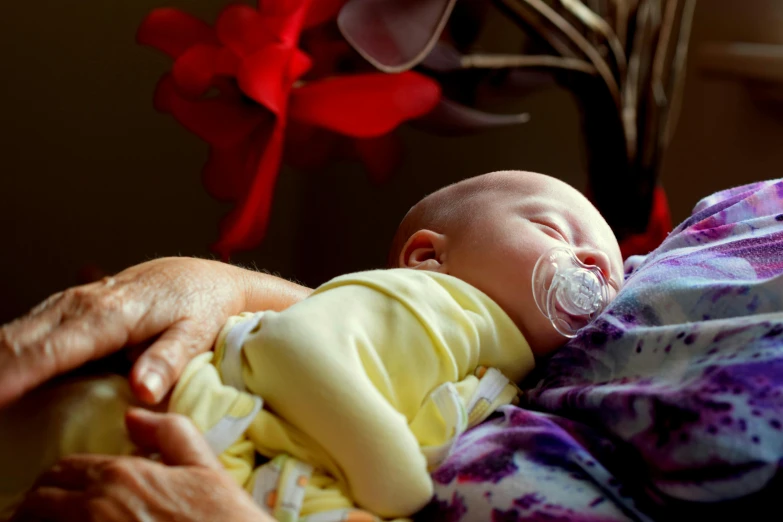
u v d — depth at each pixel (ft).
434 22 4.23
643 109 4.64
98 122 5.40
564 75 4.67
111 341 2.07
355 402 2.02
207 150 5.65
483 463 2.15
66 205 5.45
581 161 6.15
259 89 3.96
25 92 5.27
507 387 2.45
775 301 2.19
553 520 2.00
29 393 2.09
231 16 4.10
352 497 2.06
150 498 1.77
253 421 2.06
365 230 6.37
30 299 5.49
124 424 2.03
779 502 1.87
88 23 5.28
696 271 2.39
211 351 2.24
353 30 4.12
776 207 2.81
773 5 5.75
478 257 2.60
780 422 1.89
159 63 5.41
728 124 5.92
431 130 4.93
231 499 1.80
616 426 2.13
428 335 2.25
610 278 2.67
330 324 2.16
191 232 5.74
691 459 1.92
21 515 1.85
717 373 1.99
